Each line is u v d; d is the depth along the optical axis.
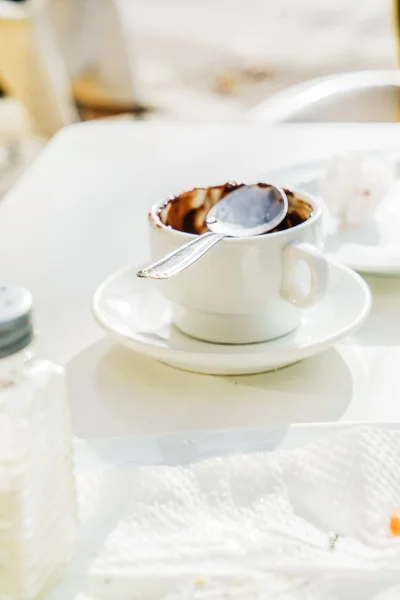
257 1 4.33
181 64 3.74
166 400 0.70
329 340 0.71
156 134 1.19
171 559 0.60
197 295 0.71
